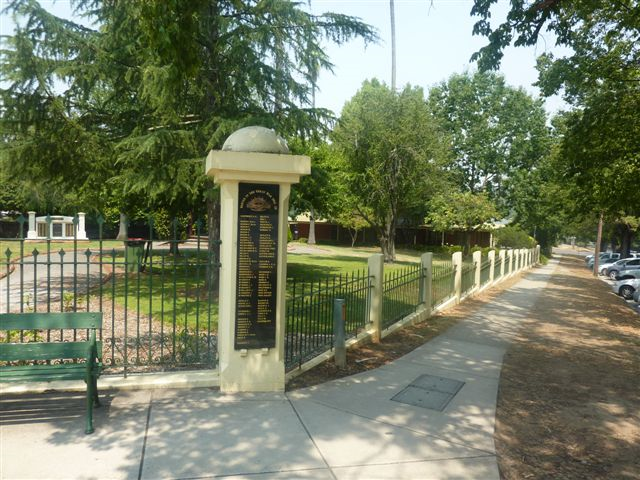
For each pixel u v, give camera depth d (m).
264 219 5.54
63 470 3.78
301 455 4.21
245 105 13.29
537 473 4.16
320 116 12.99
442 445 4.57
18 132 10.58
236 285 5.52
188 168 10.99
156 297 11.97
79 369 4.65
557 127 25.56
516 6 9.48
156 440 4.33
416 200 30.30
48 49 10.14
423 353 8.04
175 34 5.98
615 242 55.19
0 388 5.13
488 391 6.25
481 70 10.26
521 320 12.36
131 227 39.28
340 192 29.11
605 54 14.81
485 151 47.22
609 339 10.48
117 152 11.66
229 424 4.73
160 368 6.08
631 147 14.66
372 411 5.31
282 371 5.70
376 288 8.57
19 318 4.87
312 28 12.26
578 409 5.79
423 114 28.39
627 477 4.15
